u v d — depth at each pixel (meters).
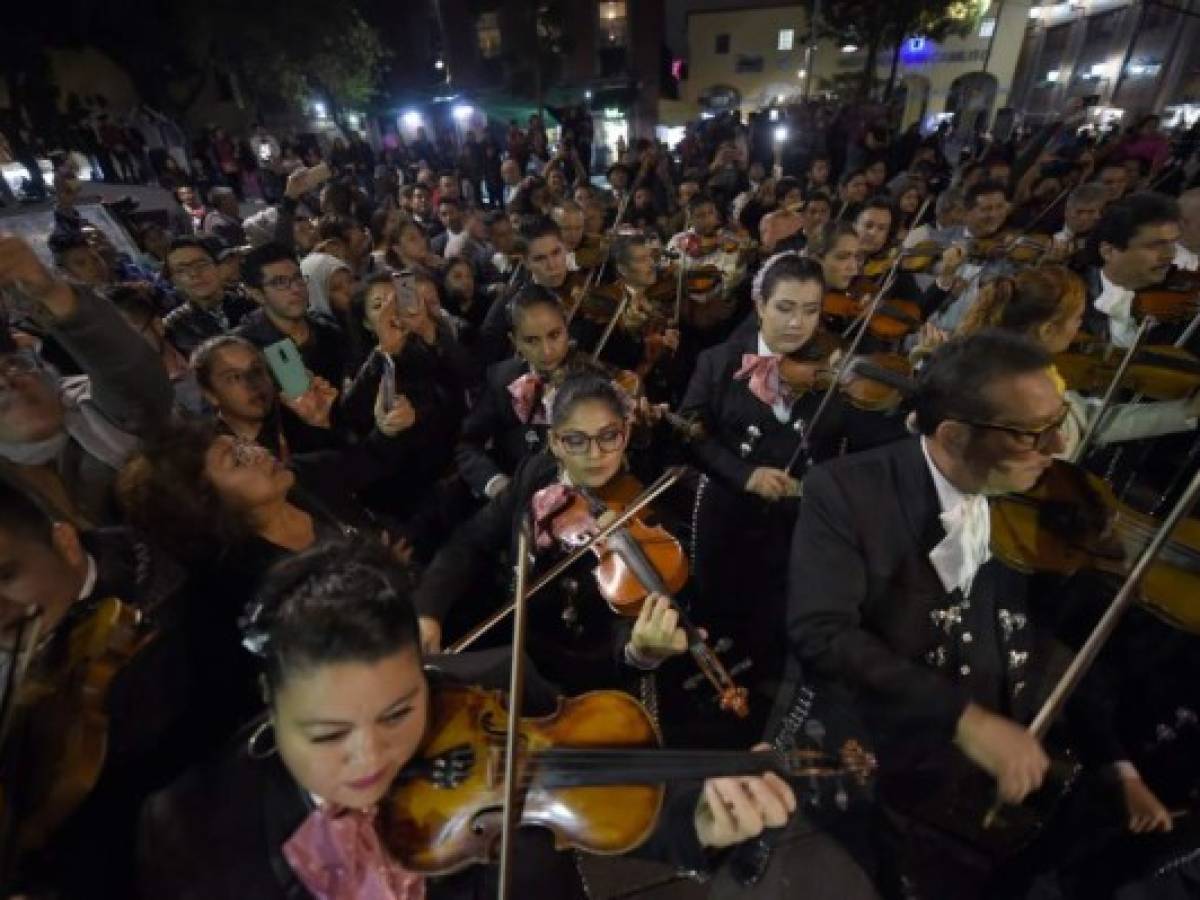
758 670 2.59
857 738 1.57
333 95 19.92
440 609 2.08
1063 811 1.45
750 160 13.65
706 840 1.16
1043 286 2.23
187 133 18.31
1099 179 6.05
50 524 1.10
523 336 2.81
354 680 0.87
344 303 3.73
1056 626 1.61
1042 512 1.64
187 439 1.46
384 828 1.15
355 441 2.90
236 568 1.45
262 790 1.04
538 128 14.38
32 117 13.78
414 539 2.91
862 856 1.49
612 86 25.05
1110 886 1.37
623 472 2.31
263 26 17.17
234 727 1.32
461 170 14.07
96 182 13.84
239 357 2.24
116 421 2.01
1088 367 2.83
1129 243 2.76
